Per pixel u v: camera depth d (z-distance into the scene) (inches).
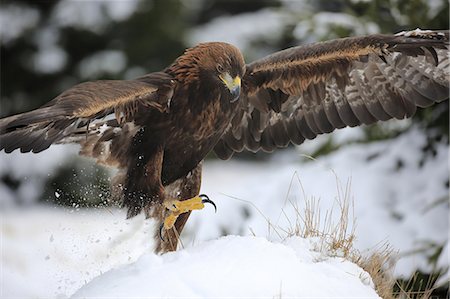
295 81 455.8
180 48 1214.3
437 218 578.9
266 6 1396.4
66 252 512.4
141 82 394.9
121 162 419.2
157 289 319.3
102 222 549.6
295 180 634.8
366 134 653.3
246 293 320.2
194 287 321.7
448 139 619.5
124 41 1200.2
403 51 432.8
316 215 467.8
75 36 1184.2
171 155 426.0
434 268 541.3
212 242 351.9
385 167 622.8
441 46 423.8
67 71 1184.2
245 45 1299.2
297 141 473.7
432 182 604.1
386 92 453.1
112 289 322.0
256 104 466.0
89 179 619.8
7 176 1069.8
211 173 1204.5
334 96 460.8
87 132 404.8
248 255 339.0
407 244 565.6
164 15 1200.2
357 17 629.6
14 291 452.1
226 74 417.1
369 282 361.1
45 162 1042.1
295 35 650.8
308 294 325.7
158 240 433.1
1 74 1173.7
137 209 422.9
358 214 591.2
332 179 624.1
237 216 648.4
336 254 376.5
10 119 324.5
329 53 437.1
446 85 442.0
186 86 414.0
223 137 478.9
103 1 1184.2
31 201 1046.4
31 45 1176.8
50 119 330.6
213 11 1401.3
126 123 408.5
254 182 676.1
